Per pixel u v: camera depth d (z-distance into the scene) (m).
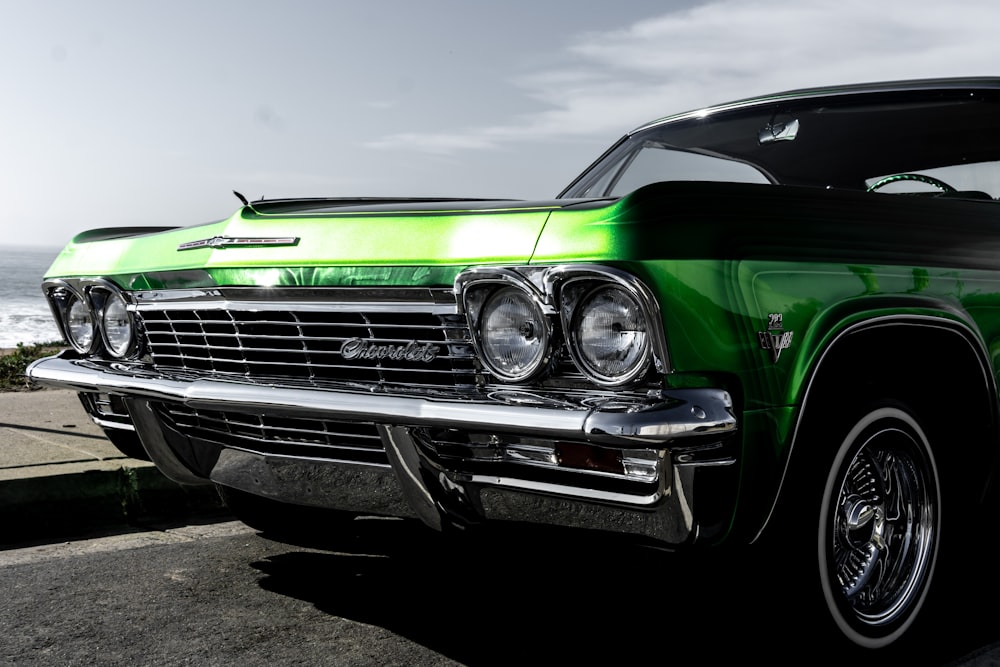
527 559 3.65
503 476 2.42
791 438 2.39
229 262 2.92
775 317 2.35
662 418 2.10
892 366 2.74
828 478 2.52
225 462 3.19
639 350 2.22
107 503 4.44
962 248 2.89
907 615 2.82
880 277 2.62
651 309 2.18
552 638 2.85
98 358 3.52
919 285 2.73
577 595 3.23
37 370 3.54
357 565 3.62
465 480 2.48
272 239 2.85
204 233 3.10
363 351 2.69
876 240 2.65
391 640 2.84
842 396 2.55
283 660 2.69
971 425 3.00
